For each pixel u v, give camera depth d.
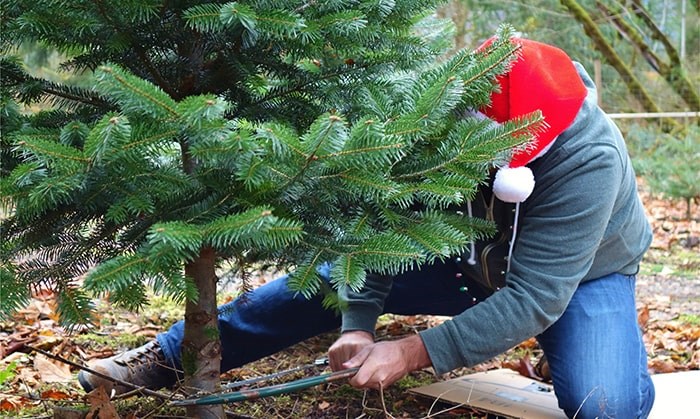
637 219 2.15
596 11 9.26
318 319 2.25
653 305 3.73
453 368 1.86
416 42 1.73
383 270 1.48
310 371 2.44
